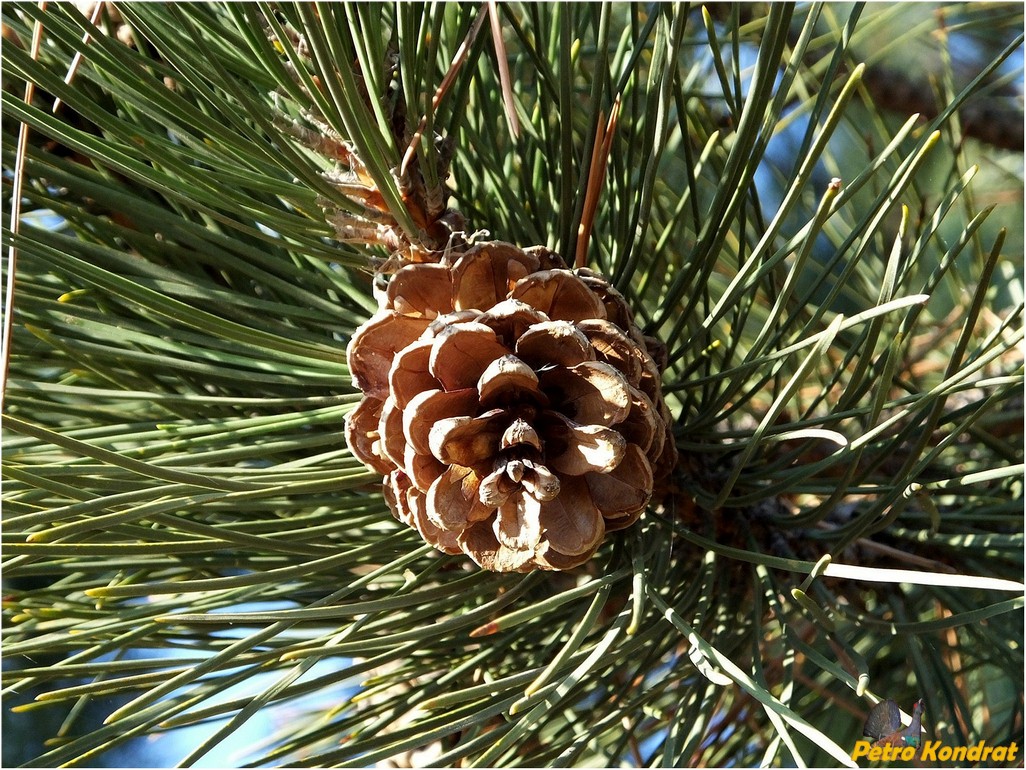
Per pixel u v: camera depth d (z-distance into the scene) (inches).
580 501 8.8
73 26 9.6
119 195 9.4
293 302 11.1
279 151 9.2
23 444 10.4
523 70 12.8
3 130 11.1
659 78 10.0
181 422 9.9
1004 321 9.0
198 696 8.5
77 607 10.8
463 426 8.4
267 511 11.1
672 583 10.5
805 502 13.8
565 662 8.2
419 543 10.2
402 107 9.2
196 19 9.6
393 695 11.3
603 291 9.2
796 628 13.4
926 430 9.2
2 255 10.7
